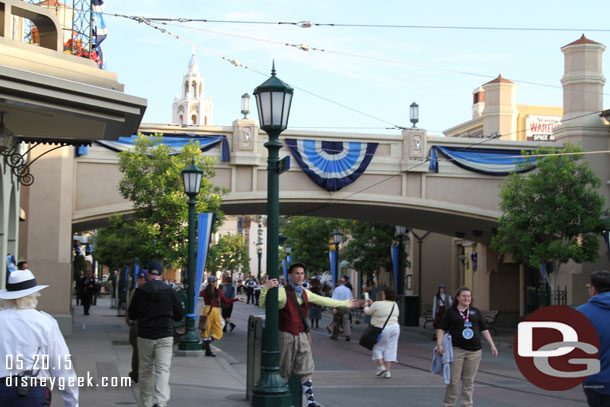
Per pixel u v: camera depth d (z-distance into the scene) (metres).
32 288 5.85
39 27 11.14
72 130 12.63
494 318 29.56
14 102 9.98
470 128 44.66
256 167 28.14
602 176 29.73
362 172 28.83
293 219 57.06
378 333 15.41
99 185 26.33
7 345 5.61
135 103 10.91
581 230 24.86
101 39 15.31
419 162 29.08
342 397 12.68
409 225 36.34
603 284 6.71
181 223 22.77
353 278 62.19
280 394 9.91
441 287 26.59
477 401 12.31
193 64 151.62
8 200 16.12
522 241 25.25
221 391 12.16
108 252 36.91
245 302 64.38
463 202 29.67
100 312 40.25
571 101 30.09
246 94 28.17
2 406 5.54
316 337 26.83
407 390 13.60
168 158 23.30
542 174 25.33
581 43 29.98
